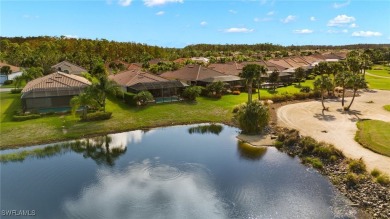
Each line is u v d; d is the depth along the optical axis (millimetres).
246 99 77125
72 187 34469
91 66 126625
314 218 27969
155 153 45094
